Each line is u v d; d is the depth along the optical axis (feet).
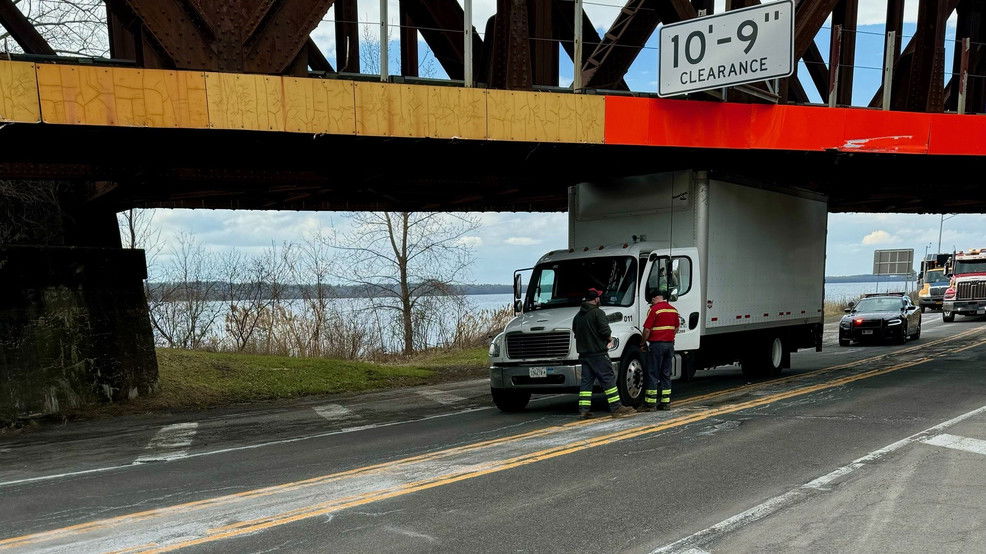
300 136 36.04
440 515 19.58
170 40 33.17
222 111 33.60
